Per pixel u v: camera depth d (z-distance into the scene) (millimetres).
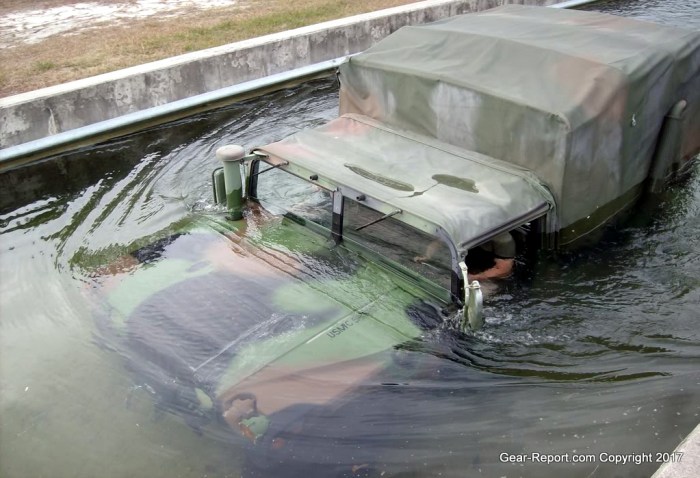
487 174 5363
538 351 4695
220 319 4633
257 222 5730
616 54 5824
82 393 4434
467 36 6277
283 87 10922
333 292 4832
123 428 4152
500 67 5816
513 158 5523
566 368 4590
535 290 5223
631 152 5930
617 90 5445
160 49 11242
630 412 4297
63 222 7020
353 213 5102
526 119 5312
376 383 4227
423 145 5883
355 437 4000
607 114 5418
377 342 4422
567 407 4309
